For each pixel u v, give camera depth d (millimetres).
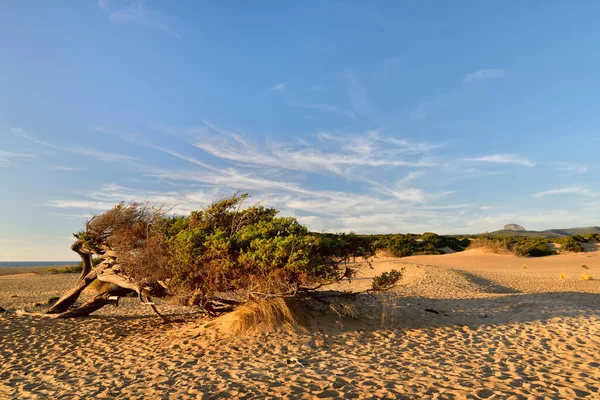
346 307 11086
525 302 14797
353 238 10531
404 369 7191
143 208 12602
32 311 15797
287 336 9500
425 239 55938
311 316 10867
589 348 8422
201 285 10398
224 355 8492
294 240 9070
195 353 8781
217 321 10828
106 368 8219
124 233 12141
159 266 10875
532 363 7496
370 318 11578
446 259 44688
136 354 9281
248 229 10344
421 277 25328
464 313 13117
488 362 7625
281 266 9172
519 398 5551
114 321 13531
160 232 11609
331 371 7062
